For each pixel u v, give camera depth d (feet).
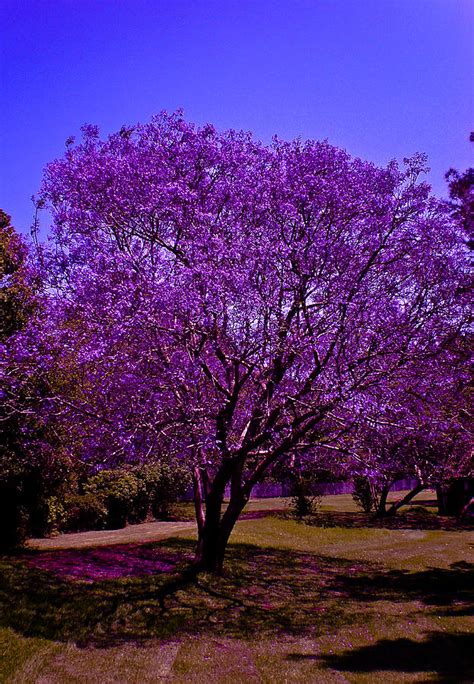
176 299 32.01
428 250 37.47
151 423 34.58
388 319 36.35
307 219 38.09
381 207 37.52
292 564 53.42
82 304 36.29
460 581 47.39
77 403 38.32
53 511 63.05
